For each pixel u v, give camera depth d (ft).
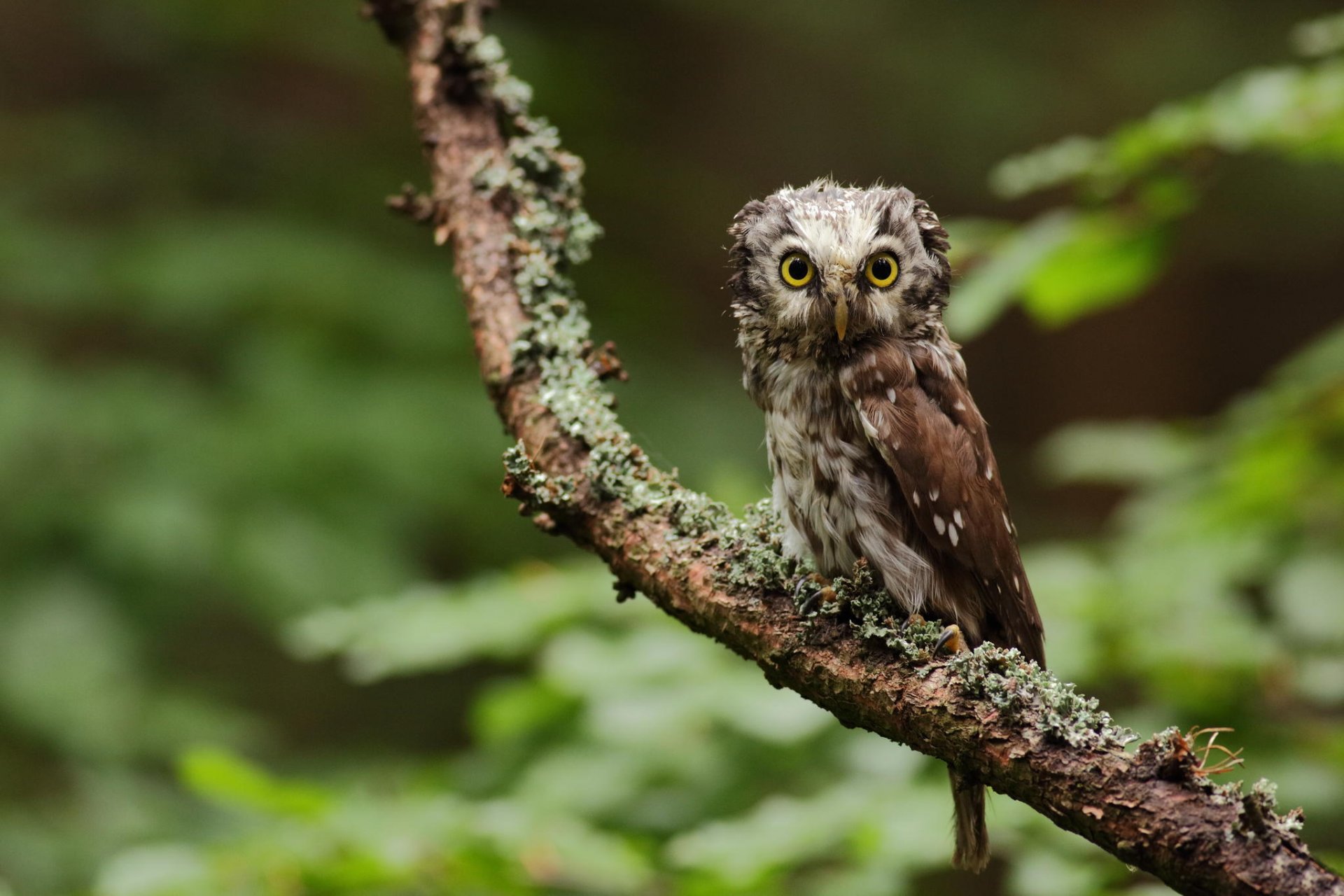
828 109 77.51
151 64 60.49
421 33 21.90
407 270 52.16
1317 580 26.32
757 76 78.07
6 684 38.63
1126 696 29.25
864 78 73.41
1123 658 25.40
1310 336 84.94
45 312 48.62
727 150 77.92
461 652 26.63
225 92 61.26
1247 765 24.02
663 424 52.70
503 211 20.70
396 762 40.32
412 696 55.98
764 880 21.88
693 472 50.57
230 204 55.98
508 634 26.53
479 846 22.34
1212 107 24.25
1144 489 38.50
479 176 20.85
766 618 16.29
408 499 44.86
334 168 59.00
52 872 35.83
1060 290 27.43
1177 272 77.51
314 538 42.37
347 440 44.91
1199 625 25.20
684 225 71.10
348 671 43.78
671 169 70.79
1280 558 28.50
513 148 21.01
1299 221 72.18
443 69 21.48
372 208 57.31
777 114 77.92
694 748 26.27
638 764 25.79
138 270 47.75
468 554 47.85
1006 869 40.16
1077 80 70.79
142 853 23.44
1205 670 24.98
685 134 77.92
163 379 46.03
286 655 54.90
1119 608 25.79
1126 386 77.66
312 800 23.26
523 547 47.62
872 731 15.78
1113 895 22.48
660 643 26.11
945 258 22.17
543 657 27.81
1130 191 27.35
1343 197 68.74
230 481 42.98
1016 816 22.99
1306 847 12.51
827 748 26.27
